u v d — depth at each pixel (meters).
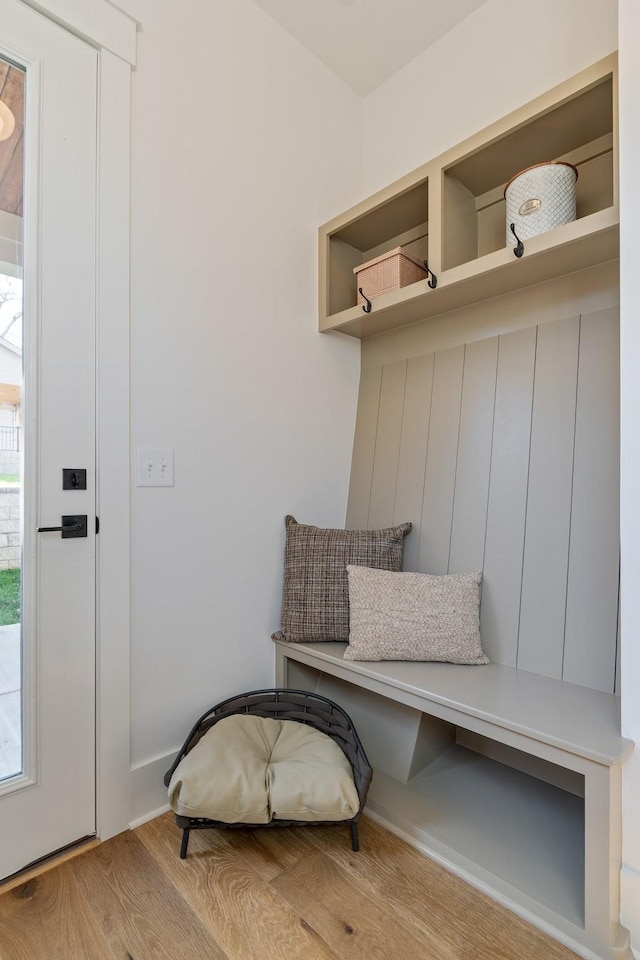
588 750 1.02
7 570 1.22
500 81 1.75
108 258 1.36
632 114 1.08
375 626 1.54
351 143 2.16
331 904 1.13
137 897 1.15
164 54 1.50
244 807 1.20
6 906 1.12
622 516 1.08
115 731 1.37
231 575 1.68
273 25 1.83
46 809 1.26
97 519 1.34
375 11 1.81
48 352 1.26
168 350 1.50
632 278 1.08
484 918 1.10
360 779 1.30
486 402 1.70
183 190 1.55
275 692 1.61
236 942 1.04
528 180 1.41
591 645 1.35
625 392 1.09
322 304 1.98
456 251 1.66
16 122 1.23
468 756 1.69
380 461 2.01
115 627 1.37
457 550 1.70
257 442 1.76
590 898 1.02
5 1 1.19
